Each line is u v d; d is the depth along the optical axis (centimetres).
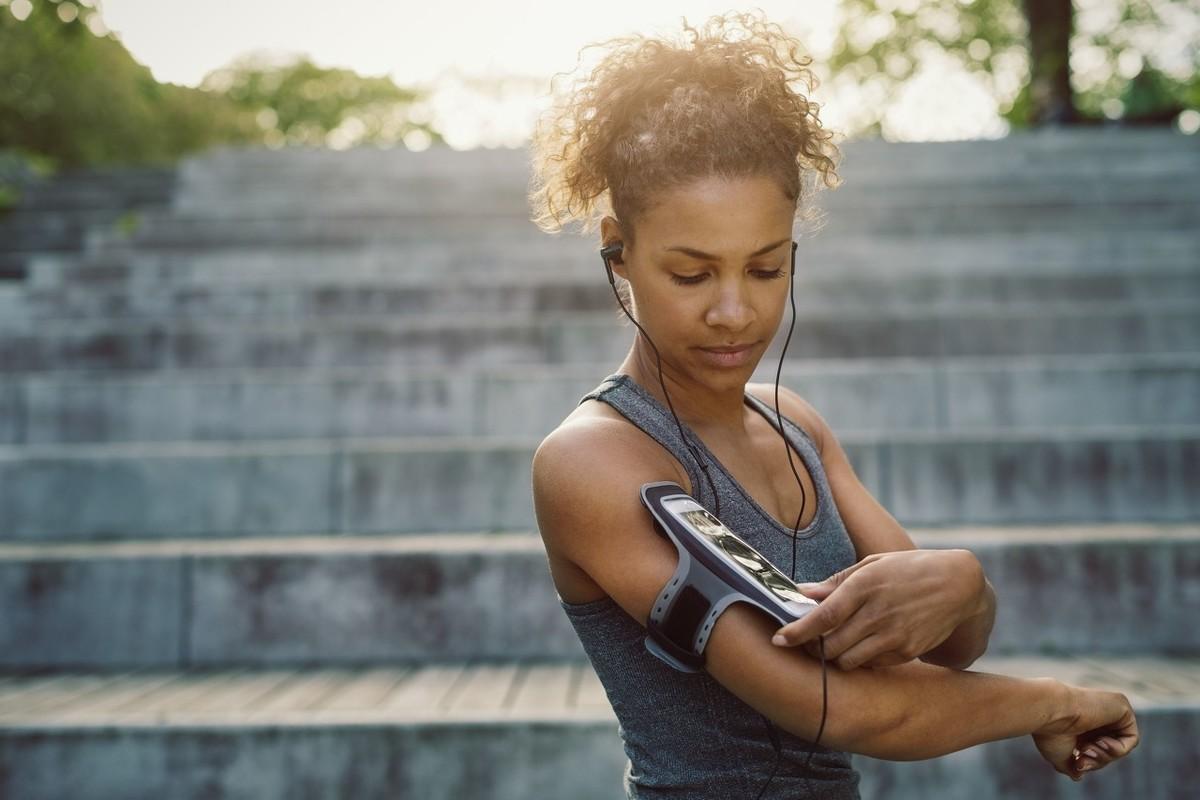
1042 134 812
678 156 83
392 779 209
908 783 212
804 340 423
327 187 767
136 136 1498
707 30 96
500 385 379
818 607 77
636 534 85
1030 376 370
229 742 209
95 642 270
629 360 99
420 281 504
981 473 318
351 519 324
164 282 559
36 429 382
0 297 521
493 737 209
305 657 269
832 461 114
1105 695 92
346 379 381
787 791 93
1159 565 267
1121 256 548
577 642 269
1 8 957
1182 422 368
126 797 209
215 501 325
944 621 78
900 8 1420
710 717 92
